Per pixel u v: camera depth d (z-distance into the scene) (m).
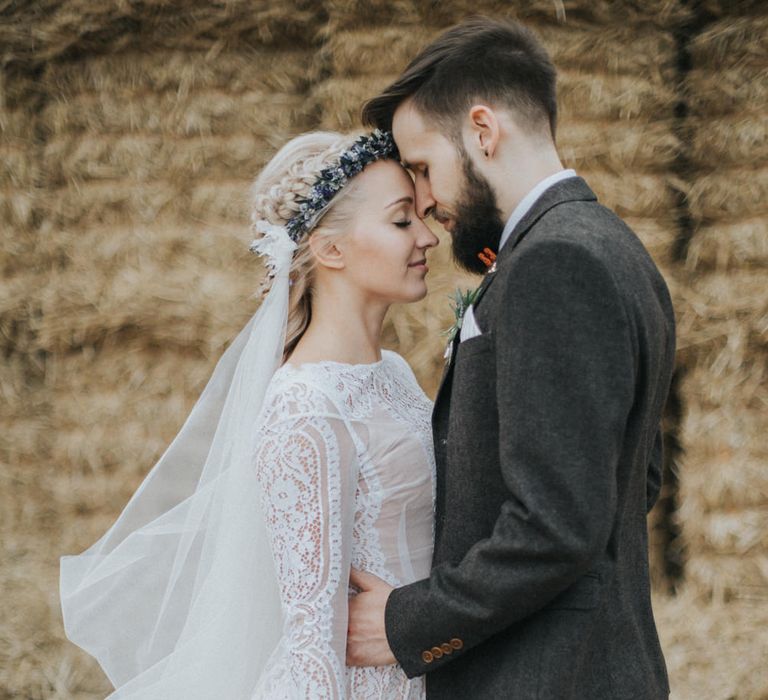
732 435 2.92
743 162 2.87
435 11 2.89
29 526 3.21
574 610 1.51
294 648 1.62
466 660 1.60
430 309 2.92
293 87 3.07
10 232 3.18
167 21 3.03
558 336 1.41
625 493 1.53
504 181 1.64
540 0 2.84
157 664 1.83
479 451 1.57
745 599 2.91
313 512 1.63
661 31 2.91
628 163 2.91
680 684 2.85
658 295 1.62
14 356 3.25
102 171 3.11
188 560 1.87
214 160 3.07
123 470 3.14
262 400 1.78
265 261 1.86
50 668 3.07
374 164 1.81
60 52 3.10
